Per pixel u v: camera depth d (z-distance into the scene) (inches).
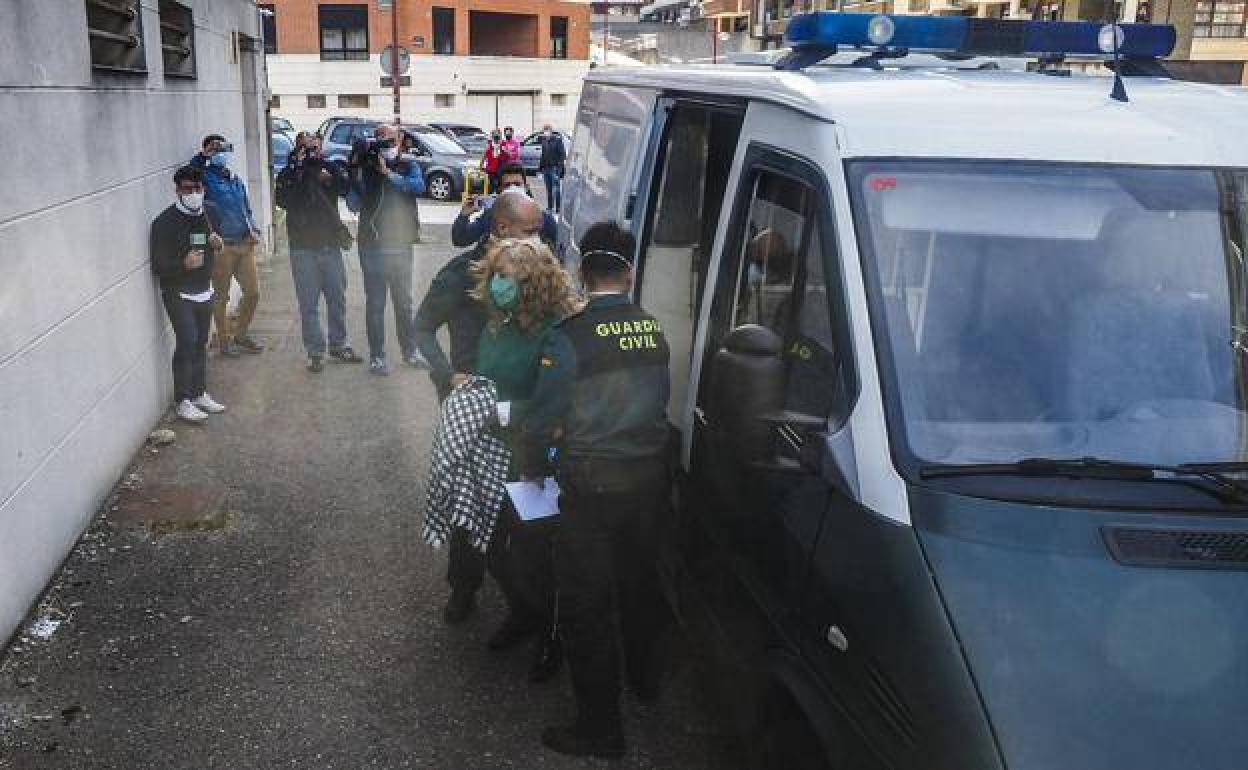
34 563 194.4
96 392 234.4
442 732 163.5
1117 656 96.0
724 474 147.0
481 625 195.3
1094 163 127.0
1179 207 124.7
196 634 188.7
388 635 190.9
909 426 113.2
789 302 135.9
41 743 157.2
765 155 145.6
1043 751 91.3
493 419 171.0
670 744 162.1
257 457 273.0
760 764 136.3
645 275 194.1
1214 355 119.3
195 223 284.7
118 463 251.8
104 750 156.3
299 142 343.9
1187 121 134.3
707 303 157.8
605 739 156.1
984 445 112.5
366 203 339.9
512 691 174.9
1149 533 104.4
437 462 173.2
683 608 165.9
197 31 382.3
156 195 303.1
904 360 116.6
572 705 171.6
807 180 130.8
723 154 171.3
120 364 255.4
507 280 166.2
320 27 1723.7
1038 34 168.9
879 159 125.5
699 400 158.7
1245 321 121.3
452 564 190.4
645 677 170.2
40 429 198.1
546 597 170.9
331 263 348.5
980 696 95.0
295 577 210.5
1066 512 106.3
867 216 122.2
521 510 158.6
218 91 429.7
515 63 1861.5
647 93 212.8
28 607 190.9
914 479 109.9
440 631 192.7
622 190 214.2
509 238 180.5
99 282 239.3
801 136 135.0
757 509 135.6
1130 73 171.6
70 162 221.0
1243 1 1091.3
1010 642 97.3
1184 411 115.7
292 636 189.3
